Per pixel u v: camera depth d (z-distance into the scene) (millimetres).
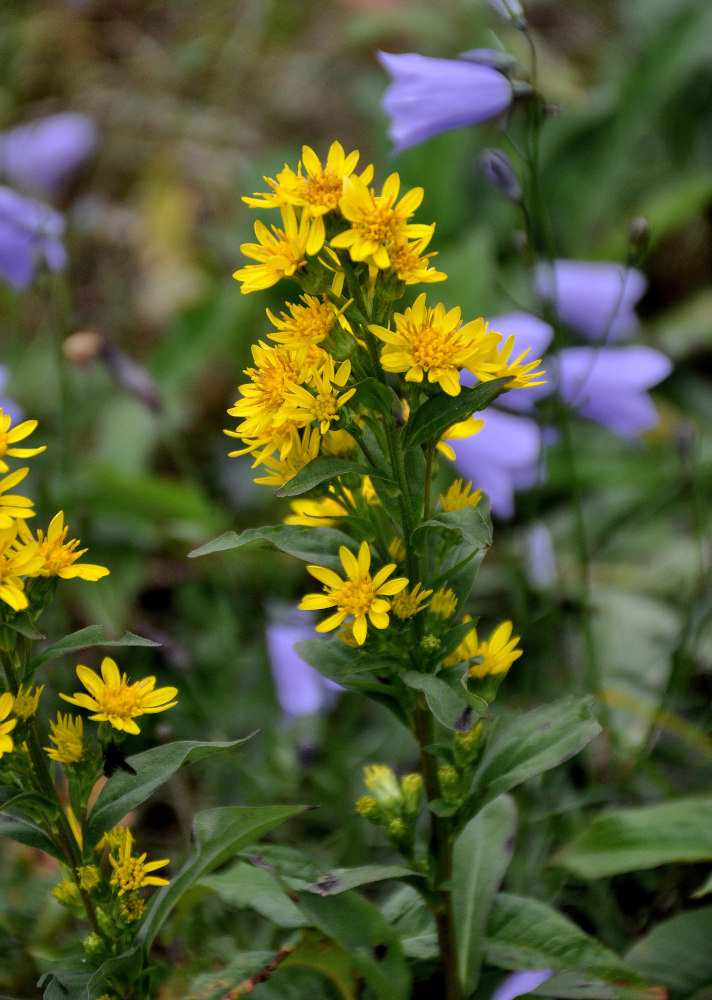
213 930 878
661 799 910
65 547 780
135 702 782
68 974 794
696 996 834
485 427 984
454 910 820
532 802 908
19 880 881
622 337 1328
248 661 1005
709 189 1345
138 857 792
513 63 902
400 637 787
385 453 788
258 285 772
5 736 767
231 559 1123
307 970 820
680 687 928
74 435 1372
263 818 789
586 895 884
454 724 771
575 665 994
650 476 1134
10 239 1117
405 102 913
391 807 802
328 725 927
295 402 772
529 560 1011
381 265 763
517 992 823
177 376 1338
